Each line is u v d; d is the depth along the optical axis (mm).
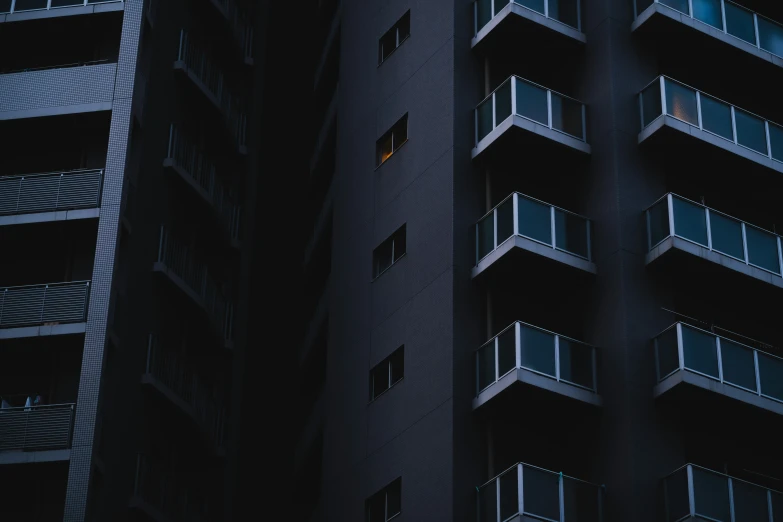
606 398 31875
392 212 37469
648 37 36719
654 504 30281
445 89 36438
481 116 35438
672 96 34875
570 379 31719
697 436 32906
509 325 33062
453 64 36375
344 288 38844
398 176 37719
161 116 41344
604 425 31656
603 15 36656
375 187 38812
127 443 36375
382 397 35188
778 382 32781
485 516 30375
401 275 35969
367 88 41156
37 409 34188
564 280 33688
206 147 45750
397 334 35312
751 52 37406
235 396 44188
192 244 42844
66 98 38500
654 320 32719
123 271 37312
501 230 33125
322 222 43031
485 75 36500
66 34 40375
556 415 32156
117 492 35438
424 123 37062
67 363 35812
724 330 34938
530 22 35781
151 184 39906
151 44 41250
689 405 31969
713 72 38031
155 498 37219
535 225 33031
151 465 37312
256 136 49094
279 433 45500
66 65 40188
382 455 34250
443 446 31703
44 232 37125
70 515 32594
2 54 40375
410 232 36188
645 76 36125
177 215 41812
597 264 33625
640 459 30656
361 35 42844
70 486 32969
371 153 39656
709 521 29547
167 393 38344
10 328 35375
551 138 34406
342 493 35469
